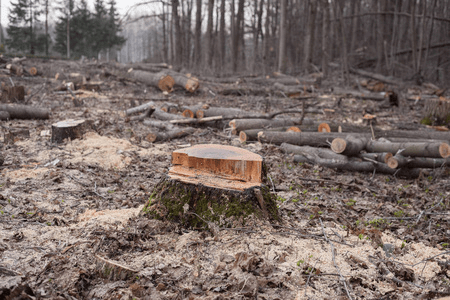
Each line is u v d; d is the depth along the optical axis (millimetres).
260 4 34719
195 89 15258
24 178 4980
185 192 3547
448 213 4707
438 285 2947
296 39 34719
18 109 8891
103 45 56562
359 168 6648
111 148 6738
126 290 2613
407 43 29188
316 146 7832
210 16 27844
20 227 3518
